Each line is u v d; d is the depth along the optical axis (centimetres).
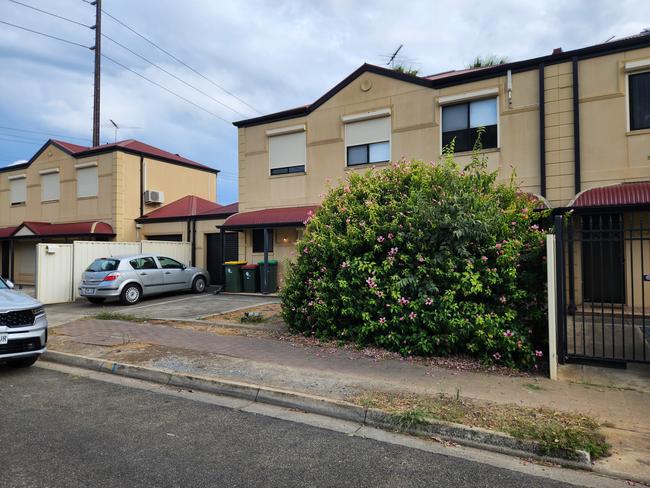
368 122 1390
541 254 643
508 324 623
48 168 2186
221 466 366
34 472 351
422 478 351
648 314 948
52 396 549
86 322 1031
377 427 459
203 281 1631
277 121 1568
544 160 1106
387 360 657
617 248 1000
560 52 1180
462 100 1230
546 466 377
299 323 827
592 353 669
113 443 409
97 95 2428
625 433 415
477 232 640
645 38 1003
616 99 1036
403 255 685
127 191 1981
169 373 613
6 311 610
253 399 543
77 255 1504
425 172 773
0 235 2170
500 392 520
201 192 2369
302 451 398
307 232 835
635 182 1009
